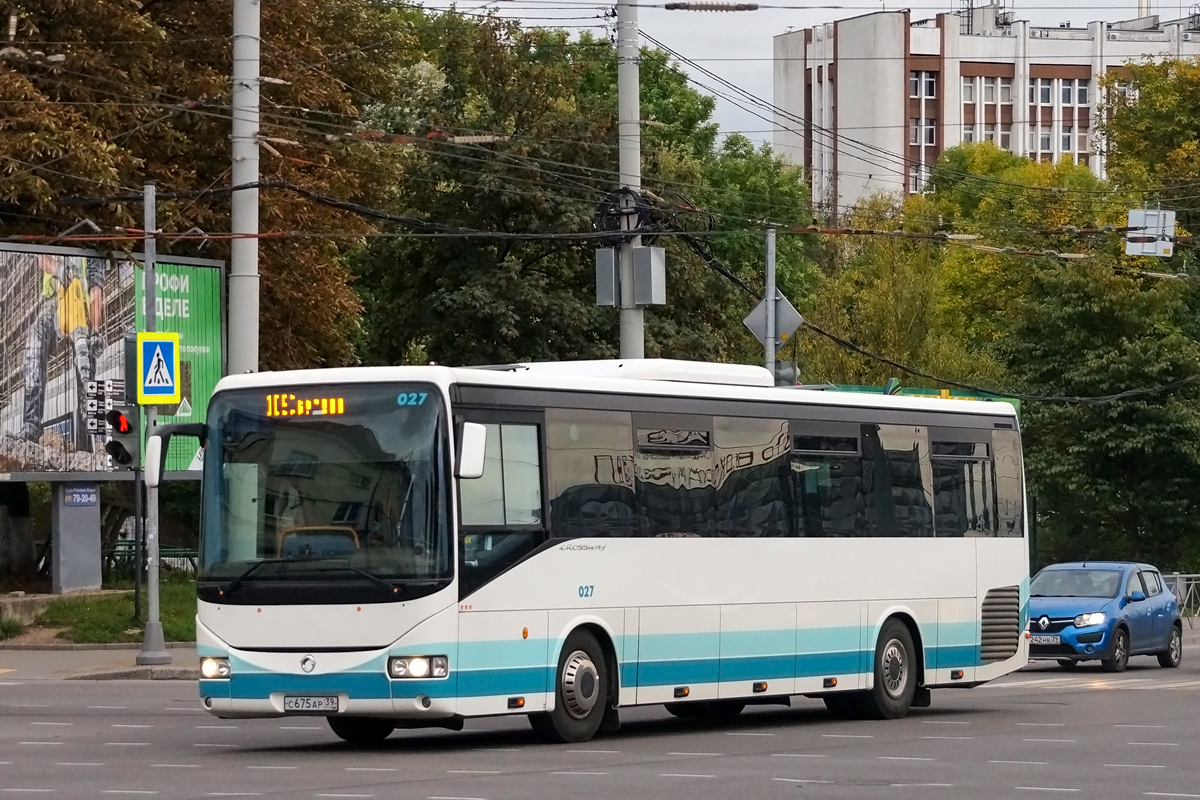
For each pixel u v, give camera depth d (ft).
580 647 65.46
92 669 108.68
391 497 60.44
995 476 86.12
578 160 187.21
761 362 212.02
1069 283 191.72
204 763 58.18
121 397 129.80
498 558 62.08
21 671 108.58
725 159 289.94
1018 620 86.53
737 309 214.48
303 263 150.10
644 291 110.22
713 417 71.87
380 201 164.45
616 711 67.41
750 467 73.20
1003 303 268.41
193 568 176.76
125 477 133.49
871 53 485.15
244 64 108.88
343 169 155.43
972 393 196.54
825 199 430.61
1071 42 517.55
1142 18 545.03
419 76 200.75
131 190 135.23
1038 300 197.06
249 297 109.91
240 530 61.82
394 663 59.52
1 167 125.29
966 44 499.10
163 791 49.90
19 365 126.31
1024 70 505.66
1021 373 196.24
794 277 285.84
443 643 59.82
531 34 192.65
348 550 60.44
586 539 65.57
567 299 184.65
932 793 50.16
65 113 128.88
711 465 71.41
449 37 190.49
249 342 109.70
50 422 128.57
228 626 61.21
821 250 317.22
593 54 264.52
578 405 66.23
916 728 73.56
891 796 49.32
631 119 112.27
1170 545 192.85
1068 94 517.55
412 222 115.24
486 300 180.75
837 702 80.28
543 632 63.62
